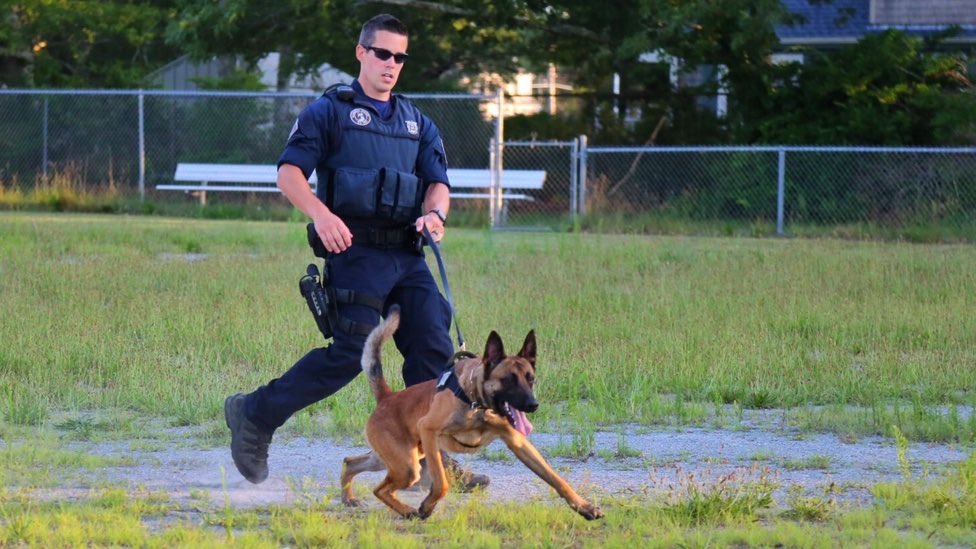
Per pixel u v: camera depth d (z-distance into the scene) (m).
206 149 29.81
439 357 7.55
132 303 13.93
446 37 33.09
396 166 7.45
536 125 31.61
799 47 30.06
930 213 25.42
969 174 25.64
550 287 15.76
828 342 12.40
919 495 7.05
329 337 7.47
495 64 34.47
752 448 8.60
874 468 8.02
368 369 6.96
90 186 29.16
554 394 10.16
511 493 7.47
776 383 10.58
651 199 28.25
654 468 7.99
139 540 6.18
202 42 30.61
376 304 7.35
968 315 13.70
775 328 12.98
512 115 32.50
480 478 7.52
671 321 13.24
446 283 7.47
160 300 14.24
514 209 28.50
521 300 14.36
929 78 28.28
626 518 6.66
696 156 28.28
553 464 8.18
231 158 29.72
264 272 16.69
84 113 29.75
